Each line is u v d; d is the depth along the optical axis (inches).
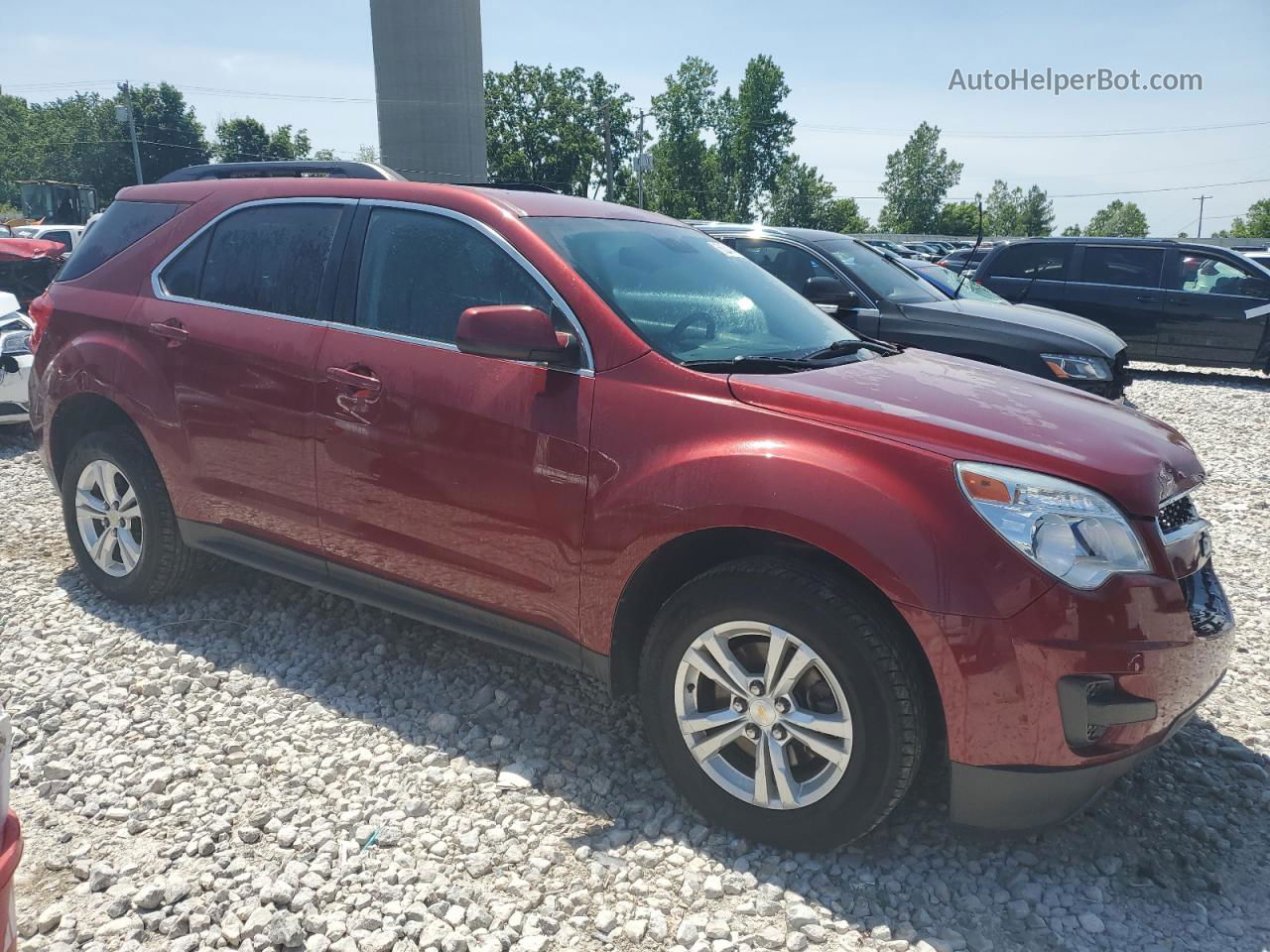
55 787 116.1
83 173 3531.0
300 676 145.9
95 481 167.0
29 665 146.3
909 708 97.3
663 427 110.5
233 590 176.1
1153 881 105.0
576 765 124.3
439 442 125.3
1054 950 94.3
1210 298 475.2
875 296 291.3
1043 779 96.4
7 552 197.0
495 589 124.3
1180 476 108.7
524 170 2999.5
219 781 118.3
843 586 99.1
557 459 116.2
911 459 99.4
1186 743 133.4
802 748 106.0
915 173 4133.9
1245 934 96.8
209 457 150.4
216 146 3789.4
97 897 97.7
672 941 94.3
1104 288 498.0
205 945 91.7
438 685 144.7
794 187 3538.4
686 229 159.2
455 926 94.8
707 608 106.0
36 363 172.6
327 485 137.5
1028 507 96.0
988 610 93.7
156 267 161.3
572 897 99.3
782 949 93.5
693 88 3646.7
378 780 119.3
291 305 144.4
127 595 165.5
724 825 109.6
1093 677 94.5
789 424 105.4
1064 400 124.6
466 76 1069.8
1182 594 99.7
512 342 113.4
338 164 173.5
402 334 132.9
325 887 99.7
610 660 116.0
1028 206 4350.4
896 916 98.3
